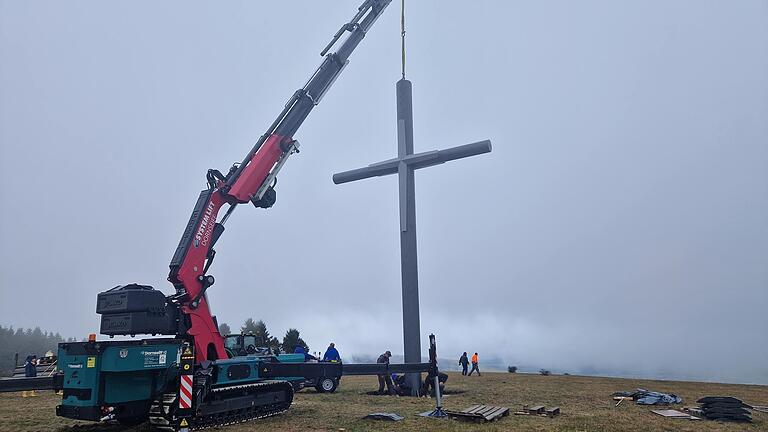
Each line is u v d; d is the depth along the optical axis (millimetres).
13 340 77938
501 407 12422
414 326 16953
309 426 9922
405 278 17328
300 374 11258
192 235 10328
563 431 9570
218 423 9812
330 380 16703
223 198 11070
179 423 8828
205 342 10148
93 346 8547
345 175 19188
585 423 10461
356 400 14203
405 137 18391
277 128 12328
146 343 9039
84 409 8438
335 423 10258
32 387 8641
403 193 17828
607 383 20641
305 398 14688
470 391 16922
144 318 9273
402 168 17969
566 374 29297
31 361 19109
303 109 12609
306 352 19281
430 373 11711
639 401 13805
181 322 9914
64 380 8781
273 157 11945
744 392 17828
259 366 10750
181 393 8766
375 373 11828
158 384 9266
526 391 16891
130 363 8695
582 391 16891
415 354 16781
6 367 53250
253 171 11430
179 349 9398
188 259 10180
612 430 9742
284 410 11445
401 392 15945
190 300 10086
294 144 12328
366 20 14508
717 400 11688
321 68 13203
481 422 10484
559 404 13469
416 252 17516
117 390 8680
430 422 10461
